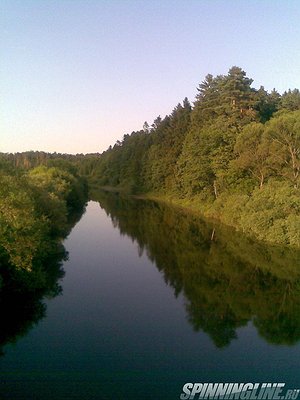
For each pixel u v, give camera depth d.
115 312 23.91
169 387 16.28
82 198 76.81
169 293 27.41
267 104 69.81
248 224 43.88
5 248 23.45
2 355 18.66
